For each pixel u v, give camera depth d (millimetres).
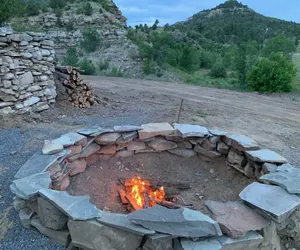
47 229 2465
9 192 3150
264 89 11742
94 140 3822
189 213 2242
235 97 10430
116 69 17250
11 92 5496
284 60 12070
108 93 8992
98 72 16844
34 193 2443
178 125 4332
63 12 23734
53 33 21203
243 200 2488
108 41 21594
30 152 4191
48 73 6332
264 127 6508
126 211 3207
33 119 5656
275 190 2617
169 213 2232
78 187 3430
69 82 6941
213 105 8547
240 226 2195
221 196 3572
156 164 4160
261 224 2264
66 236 2377
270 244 2352
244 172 3703
